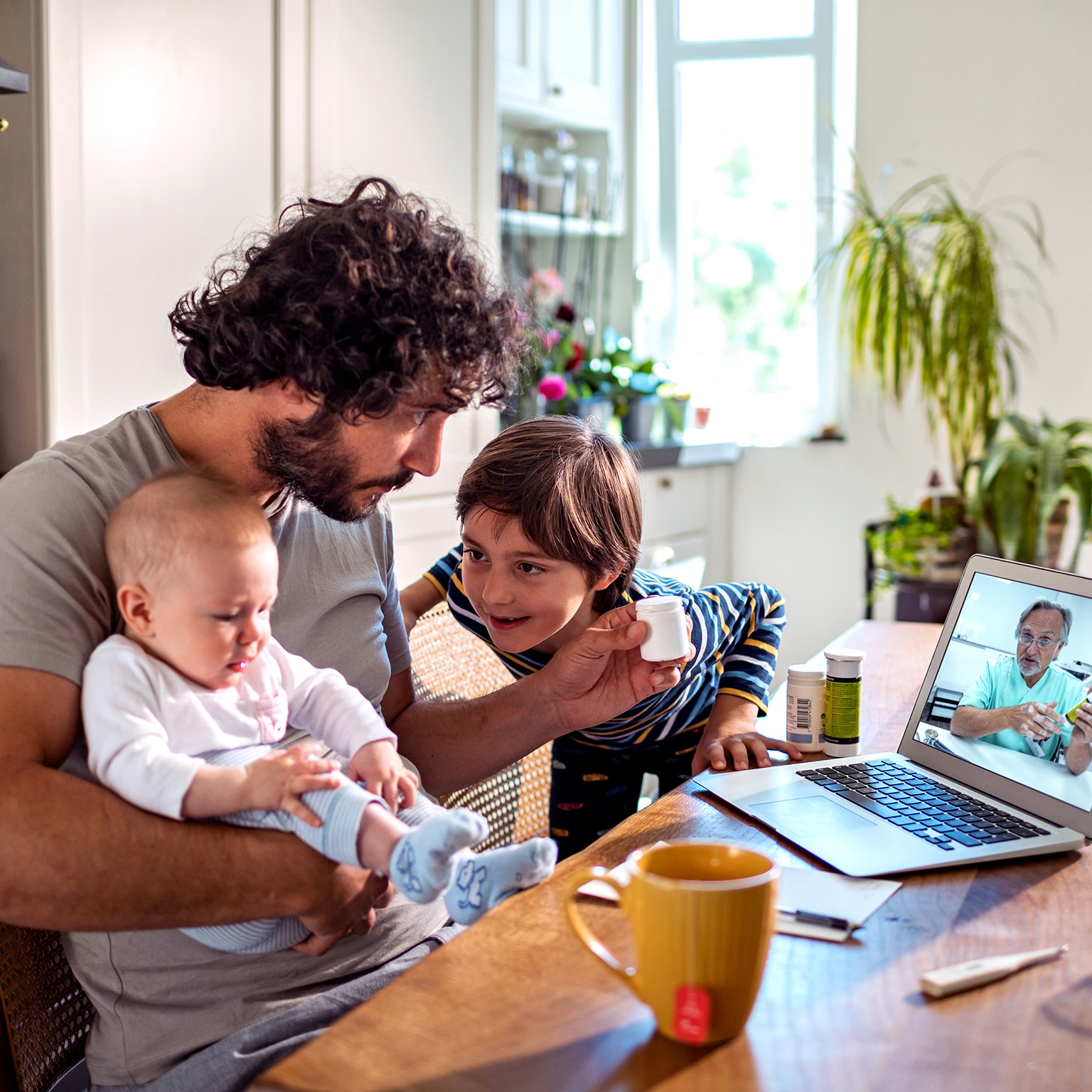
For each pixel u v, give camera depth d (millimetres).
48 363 1716
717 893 613
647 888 628
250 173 2033
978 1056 624
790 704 1242
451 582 1471
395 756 1000
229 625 909
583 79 3352
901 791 1059
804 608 3525
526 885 868
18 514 892
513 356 1081
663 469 3176
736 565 3600
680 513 3299
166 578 884
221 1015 948
